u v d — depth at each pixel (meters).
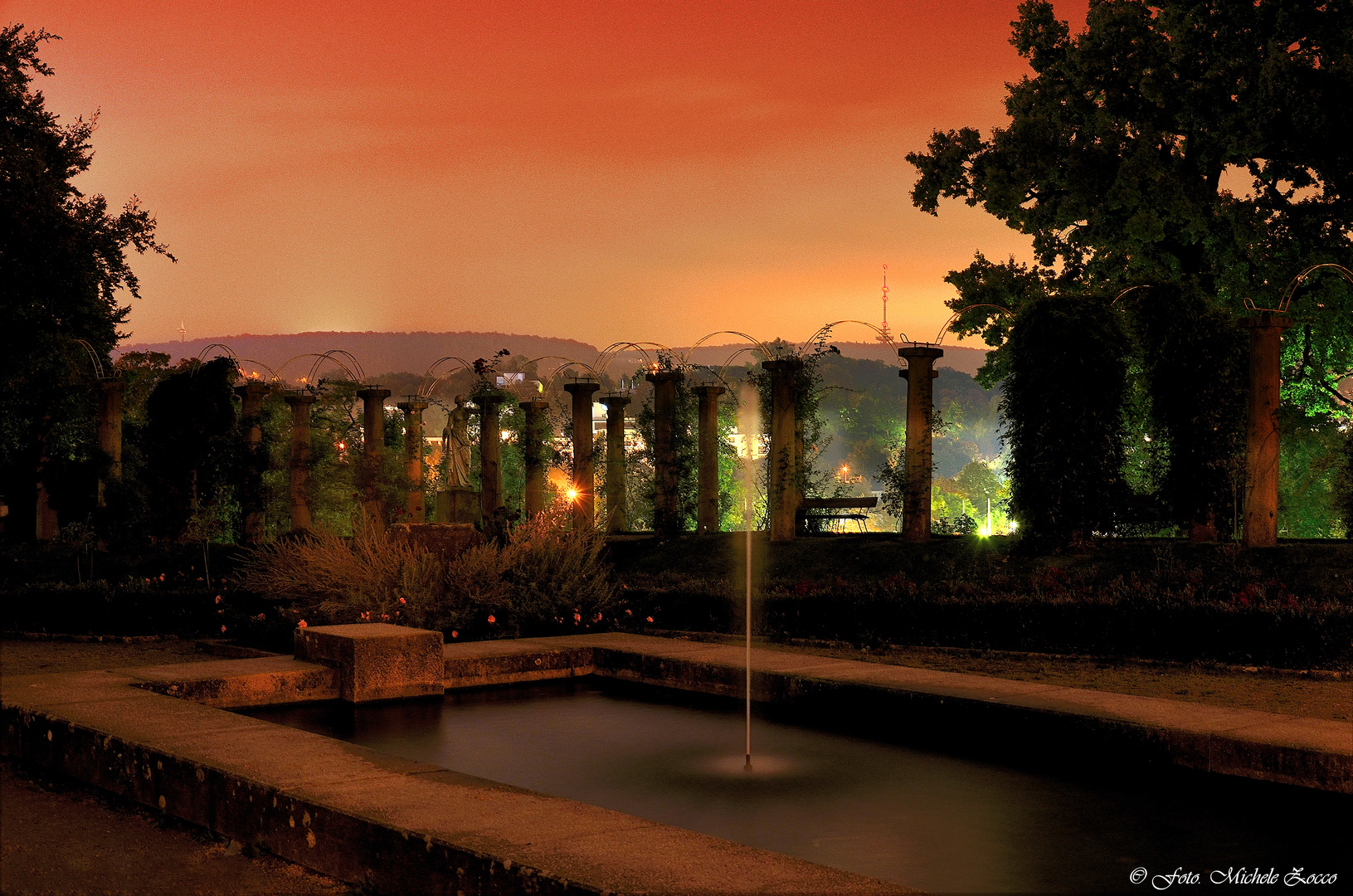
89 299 29.45
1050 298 18.05
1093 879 5.39
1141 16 25.58
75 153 29.12
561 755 7.99
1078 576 15.48
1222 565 15.84
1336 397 27.67
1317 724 7.55
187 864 5.84
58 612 16.22
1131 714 7.83
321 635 10.51
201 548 24.84
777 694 9.76
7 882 5.54
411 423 31.72
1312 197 25.22
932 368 20.25
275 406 31.03
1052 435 17.58
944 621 13.61
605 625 15.02
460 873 4.95
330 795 5.83
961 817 6.41
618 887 4.45
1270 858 5.70
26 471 31.59
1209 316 18.05
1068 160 25.56
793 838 6.01
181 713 8.00
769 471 22.12
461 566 14.71
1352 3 23.95
